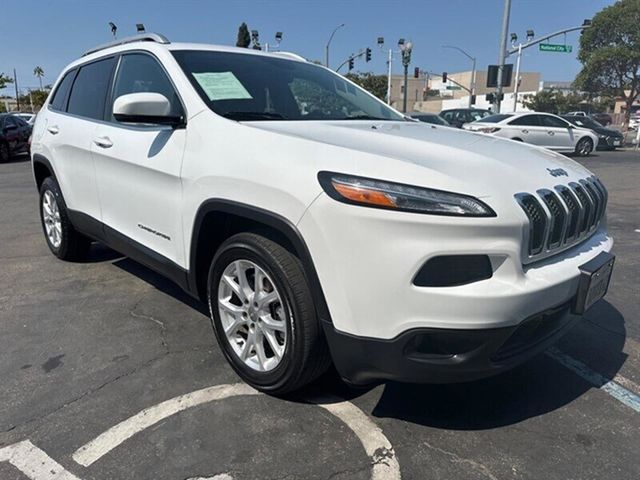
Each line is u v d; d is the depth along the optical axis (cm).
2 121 1561
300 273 227
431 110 7756
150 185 301
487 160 227
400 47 2834
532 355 221
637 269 477
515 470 213
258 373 256
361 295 205
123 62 352
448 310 195
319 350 231
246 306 256
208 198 255
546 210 215
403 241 195
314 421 241
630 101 4750
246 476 207
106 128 348
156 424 237
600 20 4591
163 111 271
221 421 240
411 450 224
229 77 306
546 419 248
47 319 346
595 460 220
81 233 428
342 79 387
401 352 205
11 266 458
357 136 249
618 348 320
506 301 195
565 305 226
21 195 883
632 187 984
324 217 207
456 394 267
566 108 5859
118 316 352
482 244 195
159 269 312
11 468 210
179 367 287
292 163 222
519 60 3441
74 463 213
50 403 253
